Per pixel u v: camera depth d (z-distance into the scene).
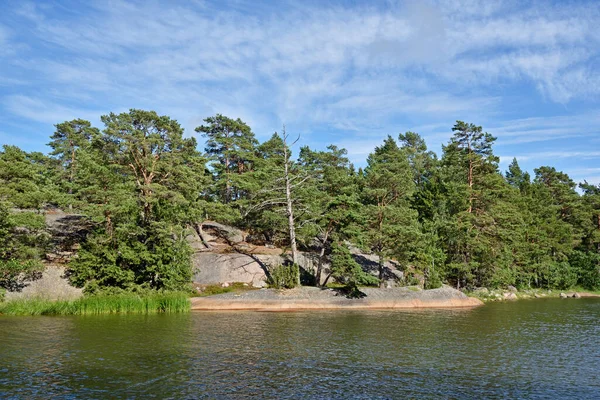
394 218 45.50
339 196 43.25
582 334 27.91
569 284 72.56
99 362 18.81
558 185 87.56
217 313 35.44
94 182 40.50
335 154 63.50
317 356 20.58
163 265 39.38
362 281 41.84
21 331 25.77
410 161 97.75
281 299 39.72
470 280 55.62
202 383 16.08
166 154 44.09
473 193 56.62
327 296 41.12
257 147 65.12
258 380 16.56
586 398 15.12
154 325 28.59
